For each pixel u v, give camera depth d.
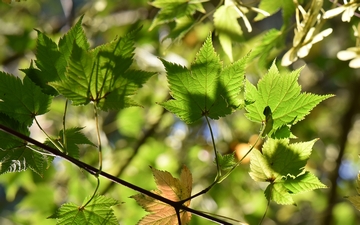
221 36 1.27
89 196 1.05
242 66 1.05
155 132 2.29
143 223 1.05
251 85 1.06
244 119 2.24
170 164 2.19
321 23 1.13
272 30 1.25
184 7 1.24
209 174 2.18
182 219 1.06
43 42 1.06
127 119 2.31
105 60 1.05
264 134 1.06
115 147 2.26
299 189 1.06
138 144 2.14
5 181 1.97
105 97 1.06
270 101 1.06
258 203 2.23
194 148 2.26
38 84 1.06
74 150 1.07
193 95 1.05
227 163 1.05
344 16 1.12
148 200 1.05
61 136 1.07
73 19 2.34
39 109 1.07
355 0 1.12
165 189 1.06
